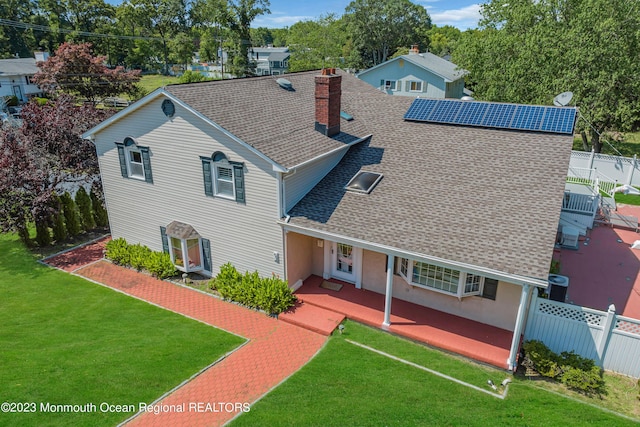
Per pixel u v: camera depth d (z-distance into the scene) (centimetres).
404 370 1128
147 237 1780
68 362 1114
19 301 1490
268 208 1396
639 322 1075
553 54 2759
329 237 1305
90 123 2077
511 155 1428
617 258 1783
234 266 1576
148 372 1090
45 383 1020
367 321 1338
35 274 1706
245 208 1448
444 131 1634
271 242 1440
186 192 1569
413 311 1391
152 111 1509
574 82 2686
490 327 1302
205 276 1673
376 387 1052
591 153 2811
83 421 911
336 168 1576
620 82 2659
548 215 1187
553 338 1198
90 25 7894
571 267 1705
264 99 1683
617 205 2389
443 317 1356
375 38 8269
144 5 8856
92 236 2092
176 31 9325
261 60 9225
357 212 1353
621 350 1109
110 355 1155
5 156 1767
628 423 945
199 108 1388
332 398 1009
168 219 1673
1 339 1223
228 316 1401
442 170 1441
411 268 1363
